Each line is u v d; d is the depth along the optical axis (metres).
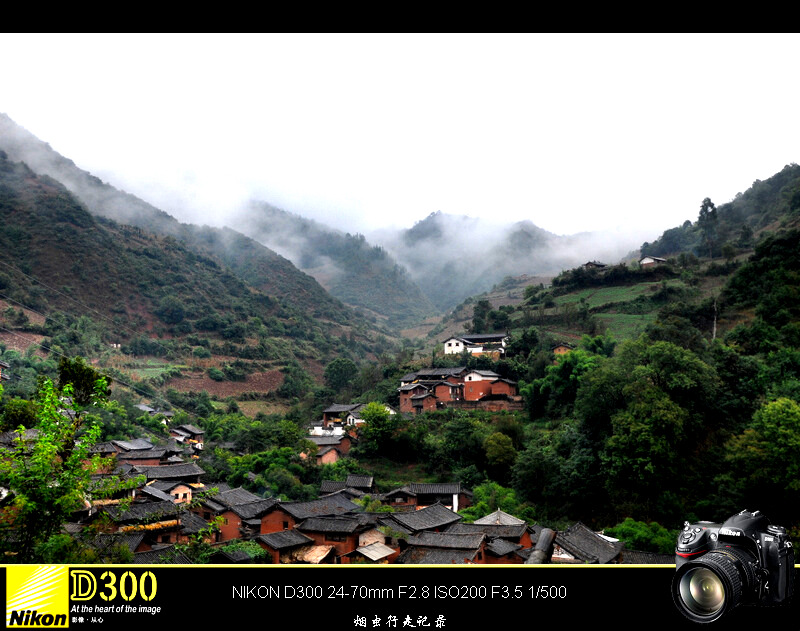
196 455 47.31
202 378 83.38
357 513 30.41
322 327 136.38
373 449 43.59
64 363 8.98
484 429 41.03
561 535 24.30
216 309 116.19
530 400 44.19
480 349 60.72
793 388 29.06
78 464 8.25
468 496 34.56
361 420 51.66
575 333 61.59
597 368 34.47
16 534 8.13
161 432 52.47
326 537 25.88
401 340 149.88
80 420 8.61
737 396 31.30
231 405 70.62
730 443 27.23
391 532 25.36
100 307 102.56
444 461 40.41
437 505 29.52
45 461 7.72
